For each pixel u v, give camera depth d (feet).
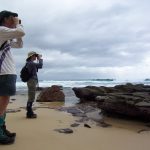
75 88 19.36
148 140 7.45
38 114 11.78
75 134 8.00
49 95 18.49
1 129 6.79
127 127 9.24
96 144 6.93
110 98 11.62
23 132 8.09
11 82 6.51
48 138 7.41
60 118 10.75
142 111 10.14
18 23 6.78
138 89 20.48
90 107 14.23
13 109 13.08
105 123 9.86
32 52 10.60
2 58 6.46
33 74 10.55
